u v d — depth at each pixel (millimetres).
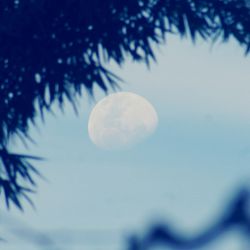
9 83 20000
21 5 19938
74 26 20172
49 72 20047
